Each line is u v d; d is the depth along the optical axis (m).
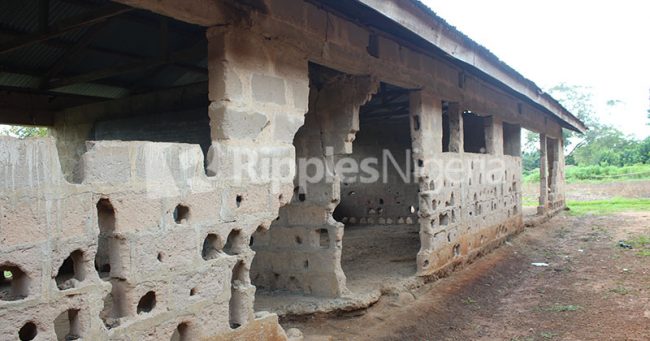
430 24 6.45
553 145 20.36
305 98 5.66
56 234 3.42
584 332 6.64
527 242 13.50
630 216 19.09
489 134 11.98
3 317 3.14
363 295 7.12
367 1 5.14
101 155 3.73
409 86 8.17
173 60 7.07
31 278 3.29
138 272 3.93
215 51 4.72
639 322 6.83
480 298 8.37
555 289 8.95
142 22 7.98
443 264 9.12
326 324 6.58
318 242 7.11
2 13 7.43
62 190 3.46
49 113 12.64
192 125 10.36
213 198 4.57
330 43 6.07
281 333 5.30
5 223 3.17
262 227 5.14
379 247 11.57
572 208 23.00
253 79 4.96
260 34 5.03
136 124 11.32
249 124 4.91
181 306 4.26
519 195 14.39
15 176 3.21
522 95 11.66
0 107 11.45
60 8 7.45
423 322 7.00
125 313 3.89
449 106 10.05
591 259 11.38
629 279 9.27
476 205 10.93
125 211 3.87
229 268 4.70
